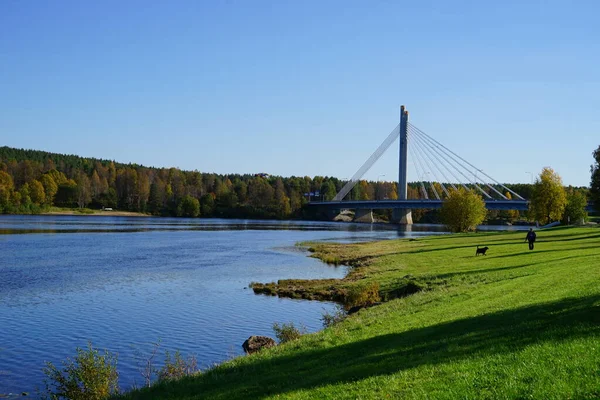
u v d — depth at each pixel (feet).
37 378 71.97
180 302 121.70
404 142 582.76
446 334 57.11
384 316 77.66
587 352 41.86
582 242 175.42
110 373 63.82
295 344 66.54
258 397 45.47
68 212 636.48
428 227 542.57
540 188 294.25
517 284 86.89
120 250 244.01
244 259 214.48
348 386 43.27
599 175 250.16
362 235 386.73
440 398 37.50
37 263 190.60
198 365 76.23
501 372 40.60
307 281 148.66
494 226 551.18
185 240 314.55
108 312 110.93
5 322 101.91
